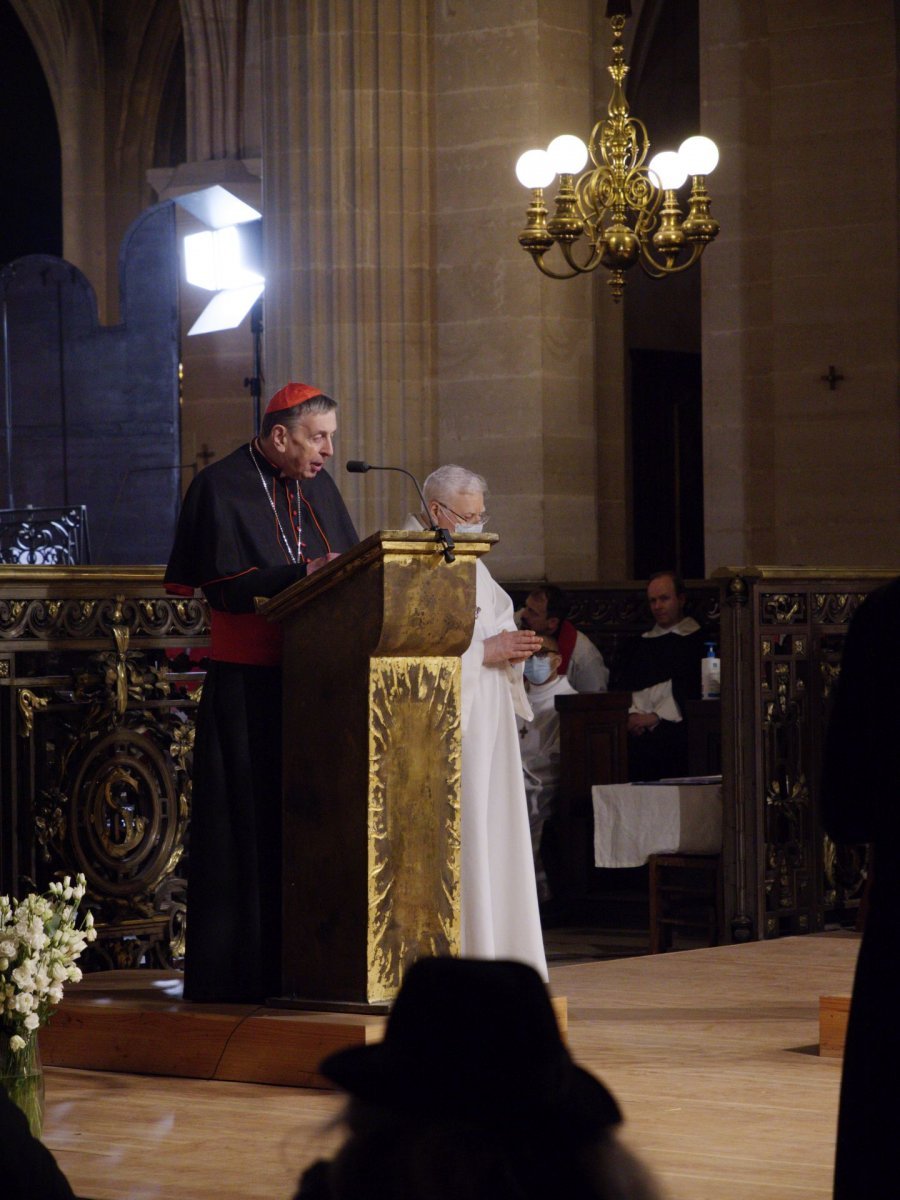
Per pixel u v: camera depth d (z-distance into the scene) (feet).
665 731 46.50
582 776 45.44
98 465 71.10
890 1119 11.93
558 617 49.24
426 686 21.11
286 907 21.81
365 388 56.70
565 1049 7.04
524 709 25.07
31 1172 9.76
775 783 38.04
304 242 57.41
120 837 30.71
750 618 37.50
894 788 12.59
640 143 77.15
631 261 47.42
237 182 80.12
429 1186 6.79
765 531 59.98
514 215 55.72
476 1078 6.90
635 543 79.66
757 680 37.42
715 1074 22.66
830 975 30.48
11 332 72.28
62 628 29.81
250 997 22.30
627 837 39.70
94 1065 22.76
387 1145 6.93
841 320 58.85
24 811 29.73
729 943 37.50
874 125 58.44
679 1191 17.06
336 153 56.85
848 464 58.80
